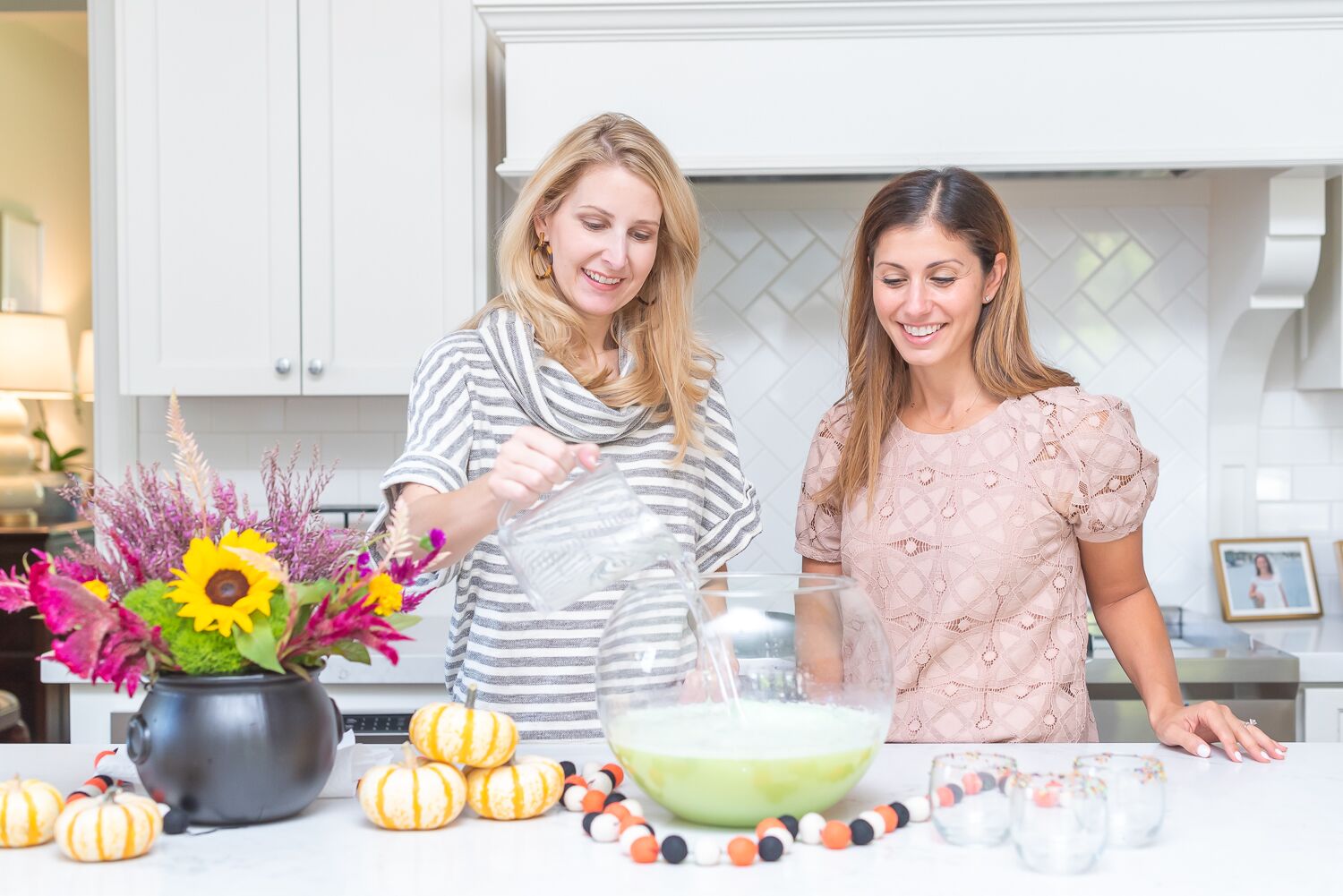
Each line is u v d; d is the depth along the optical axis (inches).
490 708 59.1
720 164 91.7
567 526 40.5
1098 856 36.2
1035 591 61.3
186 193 96.7
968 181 61.6
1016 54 90.9
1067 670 61.1
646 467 62.3
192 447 41.6
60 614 37.1
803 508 70.0
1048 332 109.3
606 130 58.6
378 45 96.2
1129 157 90.4
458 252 96.3
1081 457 60.4
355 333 97.0
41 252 197.8
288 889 34.6
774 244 109.2
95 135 104.3
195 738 39.1
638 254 58.7
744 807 39.4
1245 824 41.0
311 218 96.7
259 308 97.0
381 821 39.8
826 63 91.4
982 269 62.1
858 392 66.4
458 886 34.9
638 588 41.4
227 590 38.4
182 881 35.3
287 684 40.3
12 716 88.5
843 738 39.4
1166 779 42.2
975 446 62.1
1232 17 89.3
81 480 42.1
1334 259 100.7
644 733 39.8
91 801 37.4
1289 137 90.4
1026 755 50.6
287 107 96.4
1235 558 106.6
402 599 41.4
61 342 161.8
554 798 41.9
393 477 55.2
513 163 92.2
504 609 59.1
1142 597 65.1
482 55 96.6
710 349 67.0
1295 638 97.0
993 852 38.4
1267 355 105.2
